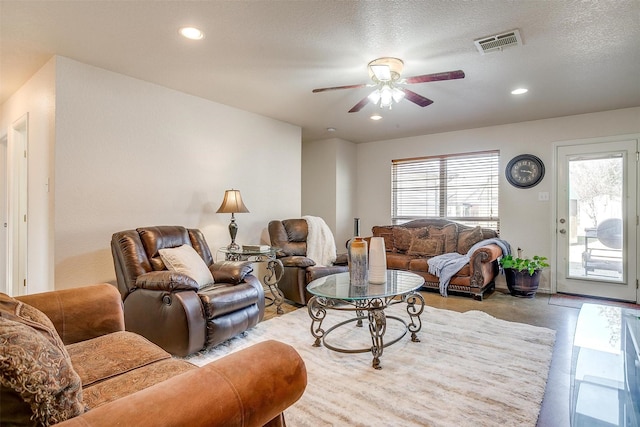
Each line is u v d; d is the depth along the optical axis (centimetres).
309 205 629
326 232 469
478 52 267
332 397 200
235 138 416
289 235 445
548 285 464
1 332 81
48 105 287
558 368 238
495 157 507
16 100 362
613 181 424
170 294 242
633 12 212
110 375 133
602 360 181
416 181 584
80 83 289
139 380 130
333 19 222
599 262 433
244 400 90
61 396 86
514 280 437
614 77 316
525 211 481
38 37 247
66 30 237
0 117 418
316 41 251
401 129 528
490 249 412
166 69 302
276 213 471
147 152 333
